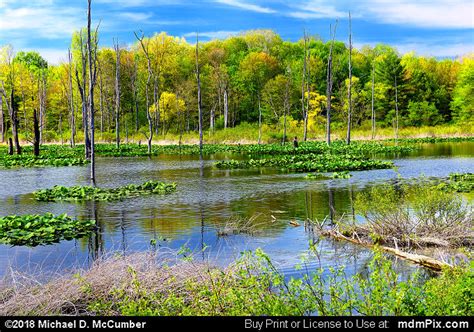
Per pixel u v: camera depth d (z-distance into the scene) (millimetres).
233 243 10688
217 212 14523
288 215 13828
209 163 32219
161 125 72688
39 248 10750
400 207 10977
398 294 5371
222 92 78125
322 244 10359
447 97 80000
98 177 25188
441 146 44906
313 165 27125
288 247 10203
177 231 12062
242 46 97375
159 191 18953
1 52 60656
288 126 63750
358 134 59188
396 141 51281
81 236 11797
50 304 6695
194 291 6566
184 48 87875
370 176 23031
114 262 7633
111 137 63062
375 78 76812
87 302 6922
